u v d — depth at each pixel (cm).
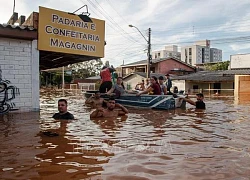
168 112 852
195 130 508
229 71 3334
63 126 548
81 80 5188
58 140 412
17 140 410
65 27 871
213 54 7650
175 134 466
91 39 937
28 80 809
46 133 469
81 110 910
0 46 760
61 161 300
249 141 406
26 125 557
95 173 261
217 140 414
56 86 5131
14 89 784
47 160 304
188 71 4231
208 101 1566
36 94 827
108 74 1182
